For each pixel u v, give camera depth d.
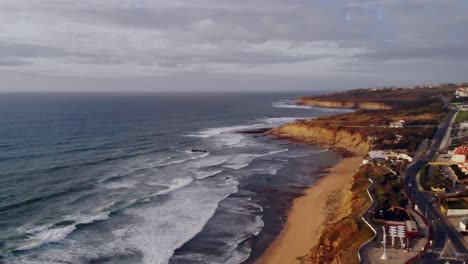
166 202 55.09
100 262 37.81
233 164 80.81
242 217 50.94
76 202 53.47
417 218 42.44
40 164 73.31
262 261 39.56
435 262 33.16
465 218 40.50
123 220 48.03
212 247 42.25
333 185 65.50
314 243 42.72
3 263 36.44
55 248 40.09
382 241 37.12
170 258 39.41
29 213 49.03
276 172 74.88
